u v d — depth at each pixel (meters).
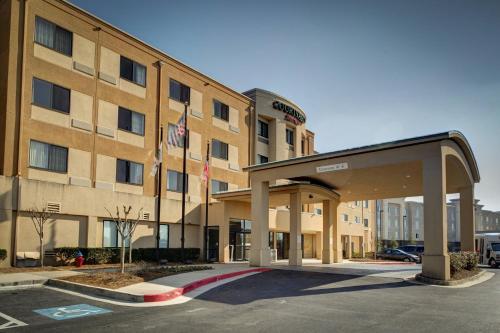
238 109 37.94
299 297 13.28
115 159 26.70
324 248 30.39
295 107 44.22
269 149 41.69
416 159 18.56
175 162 31.00
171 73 31.36
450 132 17.86
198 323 9.55
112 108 26.88
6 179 20.94
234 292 14.31
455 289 15.47
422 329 9.01
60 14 24.39
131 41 28.53
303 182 26.14
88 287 14.30
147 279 16.20
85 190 24.55
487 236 36.88
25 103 22.27
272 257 33.62
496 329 9.04
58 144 23.64
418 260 41.72
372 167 20.53
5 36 22.09
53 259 22.58
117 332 8.74
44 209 21.44
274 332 8.73
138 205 27.61
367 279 17.88
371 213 60.25
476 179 27.52
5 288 15.00
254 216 24.58
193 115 33.00
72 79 24.72
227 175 35.94
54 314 10.59
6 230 20.73
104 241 25.50
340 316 10.35
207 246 30.95
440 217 17.55
